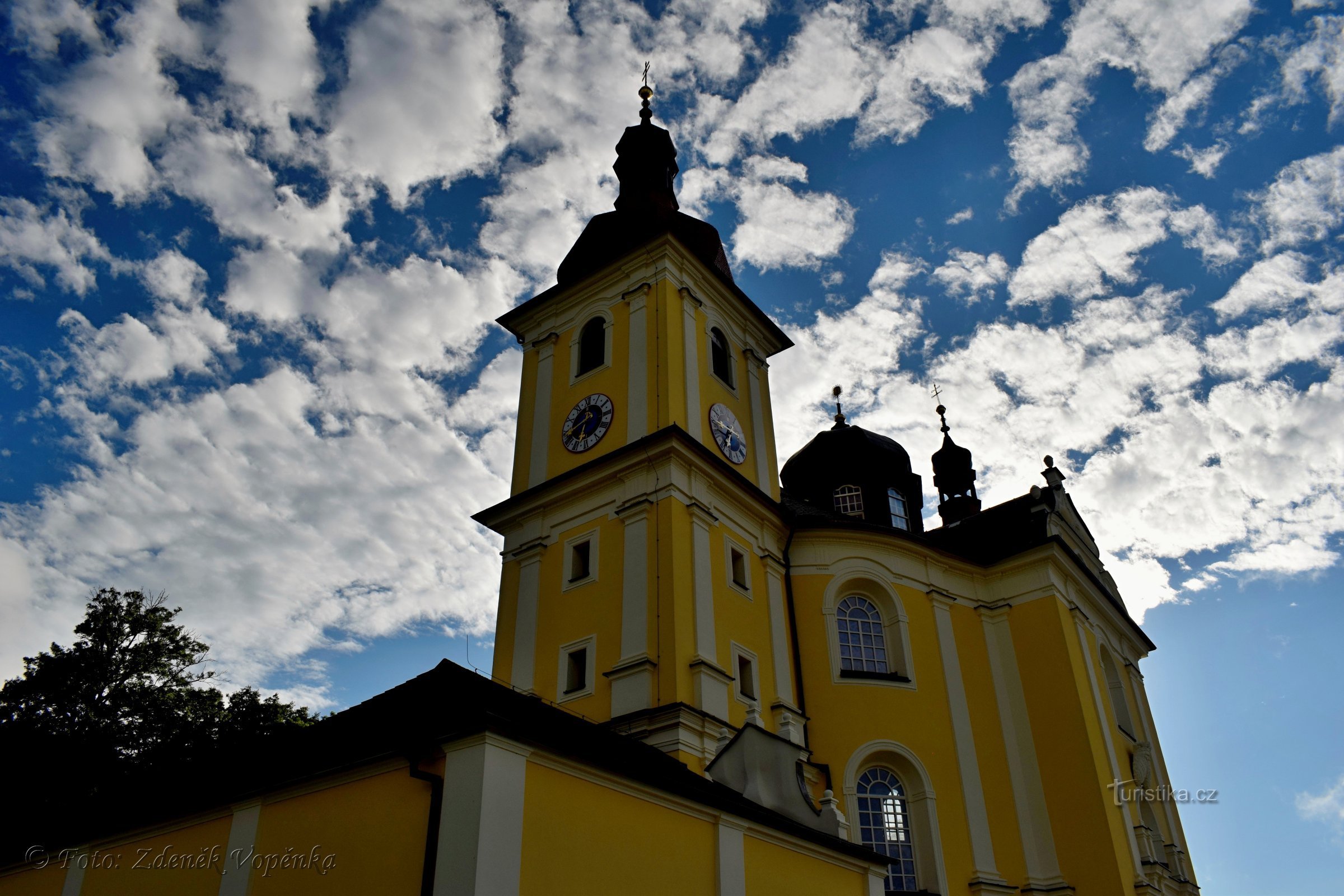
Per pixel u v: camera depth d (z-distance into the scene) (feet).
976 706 92.73
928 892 80.64
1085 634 99.76
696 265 98.99
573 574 83.30
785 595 90.68
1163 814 107.45
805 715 85.40
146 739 111.14
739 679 78.69
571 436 92.58
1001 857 85.51
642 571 78.02
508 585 87.20
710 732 69.92
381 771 40.68
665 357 88.94
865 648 91.81
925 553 97.91
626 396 90.12
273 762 45.93
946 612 95.86
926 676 90.89
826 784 82.89
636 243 96.78
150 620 119.34
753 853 51.21
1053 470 111.55
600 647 77.20
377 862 38.40
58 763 101.96
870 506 114.01
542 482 91.86
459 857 35.29
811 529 93.71
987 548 104.42
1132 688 112.78
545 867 37.60
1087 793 86.89
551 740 39.29
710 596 78.33
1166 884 93.56
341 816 41.14
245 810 45.73
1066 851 85.61
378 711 45.88
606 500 84.94
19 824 62.18
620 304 96.89
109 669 114.62
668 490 80.38
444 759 38.27
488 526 92.07
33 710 109.70
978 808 86.22
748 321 106.11
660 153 114.93
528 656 81.66
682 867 45.47
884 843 82.69
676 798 46.44
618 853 41.68
